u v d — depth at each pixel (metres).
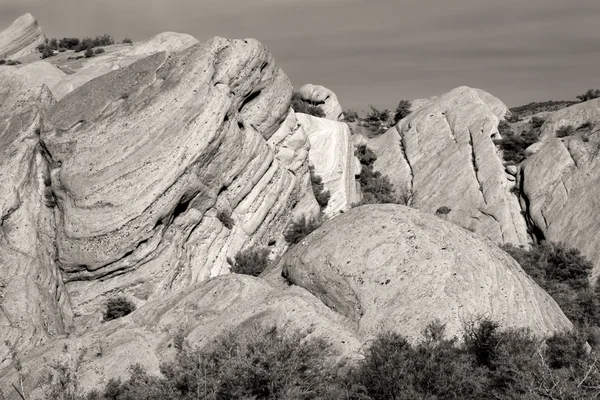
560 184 82.31
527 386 26.67
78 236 50.66
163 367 31.30
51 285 47.88
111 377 36.41
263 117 65.00
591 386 26.73
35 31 120.62
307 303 37.41
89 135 54.31
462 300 35.75
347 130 83.62
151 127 53.94
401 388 28.53
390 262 37.62
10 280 45.75
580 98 126.88
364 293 36.94
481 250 38.53
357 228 39.78
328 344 33.78
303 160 68.75
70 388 34.88
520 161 92.62
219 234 57.06
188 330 38.12
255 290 39.91
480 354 32.47
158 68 58.06
